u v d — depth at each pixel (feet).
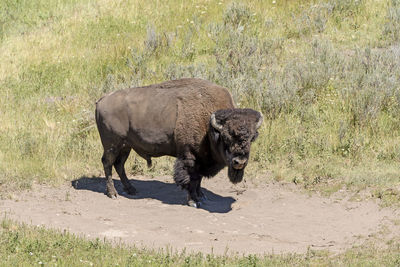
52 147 144.97
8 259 80.74
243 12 214.07
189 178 111.55
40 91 185.16
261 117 100.48
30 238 90.12
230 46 194.08
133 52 198.59
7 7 252.62
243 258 83.92
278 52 192.85
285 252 90.27
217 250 90.63
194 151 109.81
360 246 92.84
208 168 113.19
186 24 217.77
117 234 97.66
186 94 109.81
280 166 133.59
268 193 122.52
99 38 217.77
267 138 143.13
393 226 102.27
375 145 139.64
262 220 107.45
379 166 131.03
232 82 165.07
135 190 123.03
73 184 127.65
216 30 205.67
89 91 179.63
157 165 139.85
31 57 207.51
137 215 108.78
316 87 163.63
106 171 119.55
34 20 243.40
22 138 149.38
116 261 80.84
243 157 98.58
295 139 142.10
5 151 141.90
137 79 179.93
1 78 193.36
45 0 258.16
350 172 127.54
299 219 108.17
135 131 113.91
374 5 214.28
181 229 101.30
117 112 115.34
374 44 192.34
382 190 116.78
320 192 120.78
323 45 187.11
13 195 118.11
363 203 113.29
